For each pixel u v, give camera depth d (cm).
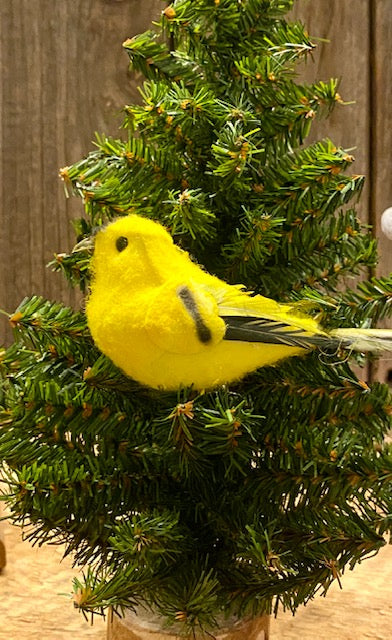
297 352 63
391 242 105
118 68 99
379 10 101
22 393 65
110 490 66
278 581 66
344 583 81
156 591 66
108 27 98
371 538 65
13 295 103
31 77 98
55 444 66
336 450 64
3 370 67
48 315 65
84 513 66
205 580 65
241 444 63
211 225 66
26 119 99
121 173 66
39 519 66
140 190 66
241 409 62
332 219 66
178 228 65
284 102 65
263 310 62
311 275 67
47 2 97
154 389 64
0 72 98
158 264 63
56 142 100
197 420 62
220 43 66
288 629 76
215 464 66
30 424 65
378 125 103
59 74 98
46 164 100
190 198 63
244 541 65
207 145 65
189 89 67
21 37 97
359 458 65
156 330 62
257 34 66
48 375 65
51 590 79
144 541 63
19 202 101
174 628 69
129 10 97
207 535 68
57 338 65
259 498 66
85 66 99
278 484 66
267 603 69
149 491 67
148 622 69
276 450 65
